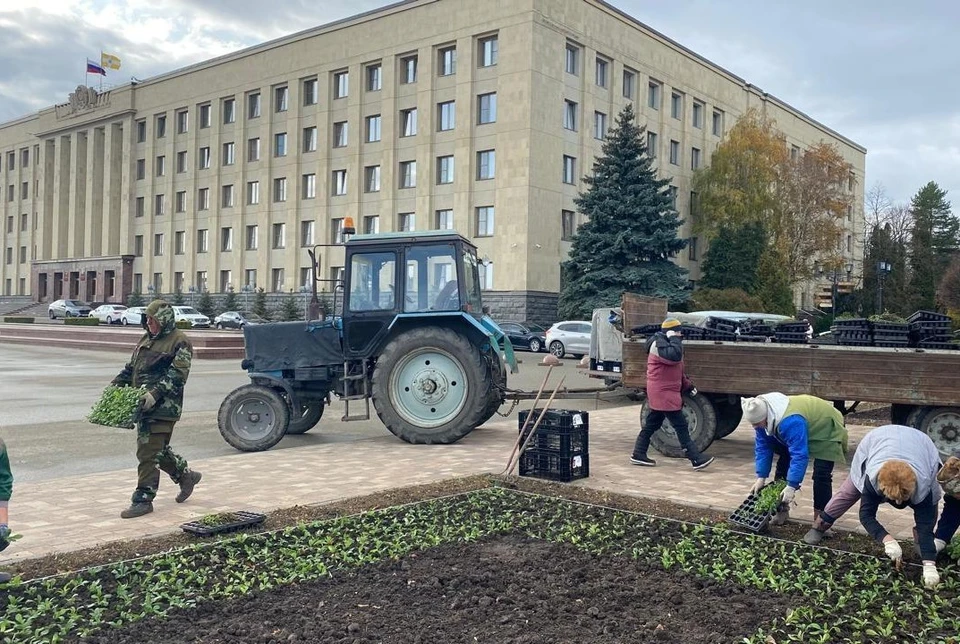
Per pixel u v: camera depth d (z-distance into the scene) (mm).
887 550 5219
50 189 74500
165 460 7109
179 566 5406
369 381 11594
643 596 4926
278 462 9727
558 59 44094
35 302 73938
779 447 6828
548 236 43562
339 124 51719
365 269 11617
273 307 54156
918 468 5078
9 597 4707
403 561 5594
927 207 87438
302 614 4617
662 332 9492
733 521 6461
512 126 42750
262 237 55375
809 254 52531
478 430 12820
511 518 6797
